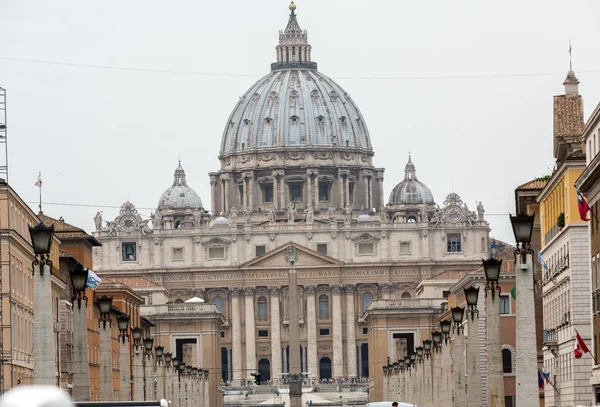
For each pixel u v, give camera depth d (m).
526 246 110.94
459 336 182.00
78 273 135.88
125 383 191.62
